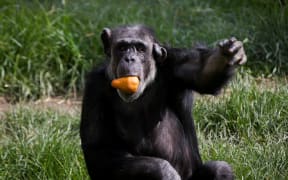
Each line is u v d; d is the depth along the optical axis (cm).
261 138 1634
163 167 1227
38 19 1956
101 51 1938
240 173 1472
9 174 1506
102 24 1980
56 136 1575
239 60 1170
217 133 1655
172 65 1291
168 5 2119
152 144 1309
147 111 1301
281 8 2056
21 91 1850
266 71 1881
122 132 1308
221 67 1202
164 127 1316
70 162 1506
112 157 1274
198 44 1295
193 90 1289
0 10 1995
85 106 1306
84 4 2067
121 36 1277
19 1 2055
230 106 1681
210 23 2025
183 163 1333
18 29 1928
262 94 1698
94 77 1311
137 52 1267
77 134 1648
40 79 1861
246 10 2088
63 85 1884
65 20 1973
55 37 1917
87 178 1493
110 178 1273
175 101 1330
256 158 1516
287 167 1510
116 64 1270
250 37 1952
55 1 2086
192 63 1266
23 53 1900
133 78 1229
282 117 1659
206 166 1320
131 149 1312
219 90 1255
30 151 1547
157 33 1950
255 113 1661
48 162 1511
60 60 1891
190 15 2075
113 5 2075
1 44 1902
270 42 1942
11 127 1692
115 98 1299
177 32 1964
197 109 1680
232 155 1524
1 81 1866
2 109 1792
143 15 2048
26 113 1725
